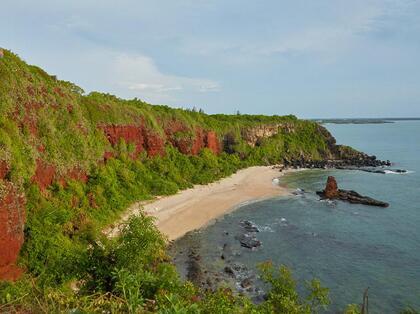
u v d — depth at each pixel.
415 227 45.44
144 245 14.99
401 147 148.25
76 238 31.30
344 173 89.31
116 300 11.51
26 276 18.42
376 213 52.16
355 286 29.78
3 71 33.31
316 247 38.59
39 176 33.84
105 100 59.19
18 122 33.09
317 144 117.69
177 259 34.78
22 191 28.70
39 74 43.19
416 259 35.31
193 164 74.12
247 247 38.31
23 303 9.68
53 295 10.64
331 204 57.44
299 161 105.38
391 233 43.16
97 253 15.05
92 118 51.50
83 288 13.90
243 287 29.28
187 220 46.69
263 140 108.25
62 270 15.91
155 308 11.68
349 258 35.59
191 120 81.75
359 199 58.72
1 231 24.06
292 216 50.72
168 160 67.44
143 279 13.47
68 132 41.75
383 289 29.30
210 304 13.68
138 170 56.19
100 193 42.78
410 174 86.12
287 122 121.50
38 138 35.94
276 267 33.31
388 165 100.81
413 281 30.69
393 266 33.72
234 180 75.69
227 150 96.75
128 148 58.22
